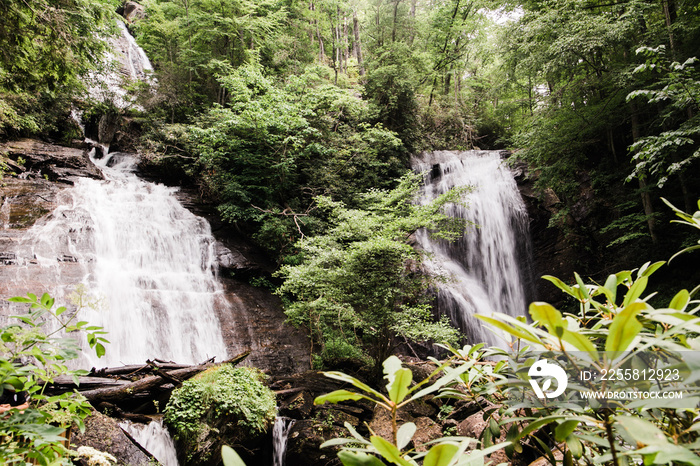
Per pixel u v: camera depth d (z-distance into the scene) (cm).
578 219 1588
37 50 662
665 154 919
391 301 860
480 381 166
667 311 83
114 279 965
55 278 871
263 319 1130
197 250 1240
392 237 907
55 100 1463
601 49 1252
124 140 1681
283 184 1512
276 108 1469
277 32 2078
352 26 2911
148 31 2038
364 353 1074
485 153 1995
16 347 170
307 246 964
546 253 1630
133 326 905
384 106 1952
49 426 145
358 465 81
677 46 1184
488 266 1627
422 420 670
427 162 1975
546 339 96
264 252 1398
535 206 1672
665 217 1345
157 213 1289
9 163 1173
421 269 1311
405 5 2384
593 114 1346
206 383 611
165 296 1014
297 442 651
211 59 1845
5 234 929
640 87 1210
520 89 1930
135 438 520
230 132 1527
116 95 1830
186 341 964
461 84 2742
